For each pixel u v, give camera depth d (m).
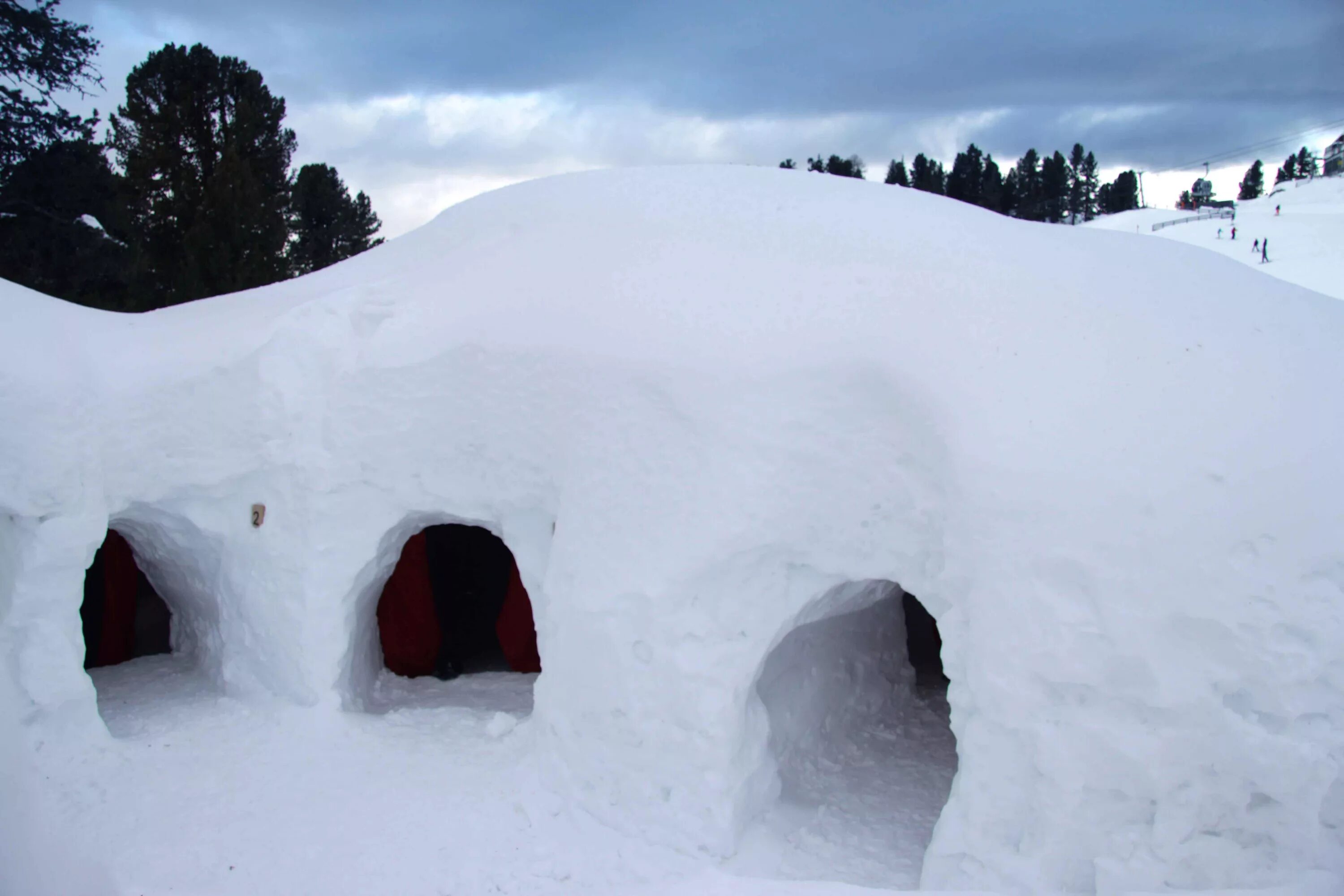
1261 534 4.93
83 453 7.00
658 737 5.79
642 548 6.00
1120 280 6.65
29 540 6.73
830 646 7.32
